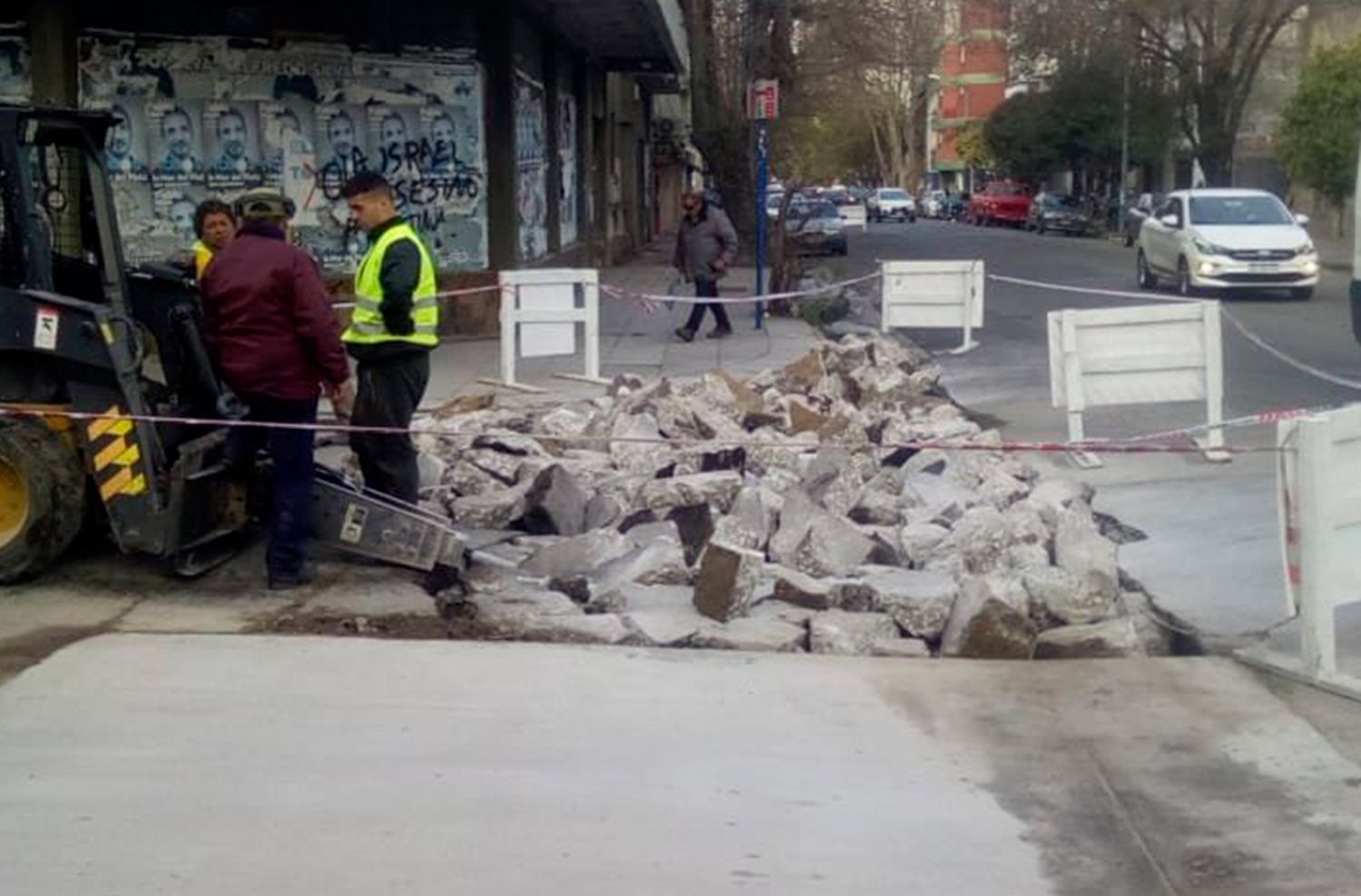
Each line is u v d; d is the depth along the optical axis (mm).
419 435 11758
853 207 61250
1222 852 5656
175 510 8539
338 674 7414
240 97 19562
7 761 6305
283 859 5457
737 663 7734
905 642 8133
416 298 9195
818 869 5453
